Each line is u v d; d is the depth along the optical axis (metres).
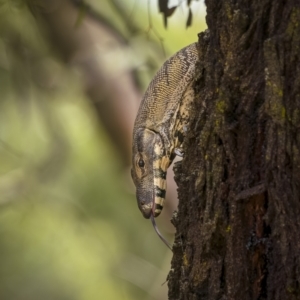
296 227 5.24
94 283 15.54
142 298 15.16
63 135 14.16
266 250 5.52
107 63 13.26
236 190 5.52
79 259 15.91
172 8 8.30
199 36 5.89
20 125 14.95
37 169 14.34
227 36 5.48
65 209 15.31
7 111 14.95
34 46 13.35
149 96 8.02
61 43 13.23
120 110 13.47
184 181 6.04
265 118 5.34
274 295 5.50
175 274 6.29
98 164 15.84
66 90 13.71
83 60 13.31
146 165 8.02
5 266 16.53
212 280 5.83
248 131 5.44
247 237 5.55
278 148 5.21
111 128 13.72
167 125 7.90
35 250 16.33
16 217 16.25
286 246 5.33
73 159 15.64
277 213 5.32
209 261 5.84
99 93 13.38
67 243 15.80
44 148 15.05
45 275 16.34
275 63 5.13
